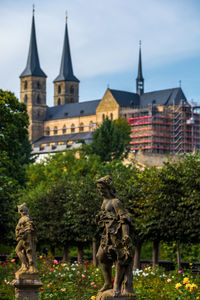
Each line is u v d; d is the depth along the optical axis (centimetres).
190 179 4294
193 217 4303
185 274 2542
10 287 2383
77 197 5266
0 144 6344
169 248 6184
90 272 2578
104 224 1545
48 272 2547
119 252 1516
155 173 4719
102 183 1557
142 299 1984
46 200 5731
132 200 4759
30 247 1972
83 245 5653
